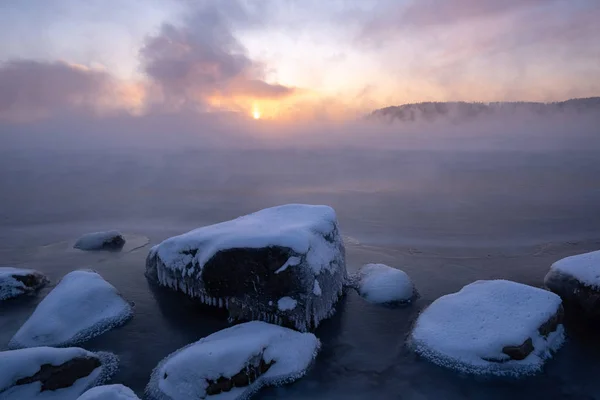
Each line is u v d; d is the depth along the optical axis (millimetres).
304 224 6910
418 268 8281
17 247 9750
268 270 6031
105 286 6711
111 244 9734
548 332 5492
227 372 4508
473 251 9227
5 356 4613
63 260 8898
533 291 6004
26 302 6934
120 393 3791
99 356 5324
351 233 10594
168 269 7219
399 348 5562
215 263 6363
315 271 6176
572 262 6879
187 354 4723
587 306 6289
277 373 4883
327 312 6492
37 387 4531
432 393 4676
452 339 5340
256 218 7684
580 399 4539
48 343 5570
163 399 4469
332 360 5312
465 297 6129
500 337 5152
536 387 4715
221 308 6566
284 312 5875
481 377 4863
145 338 5848
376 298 6938
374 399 4598
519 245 9586
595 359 5227
